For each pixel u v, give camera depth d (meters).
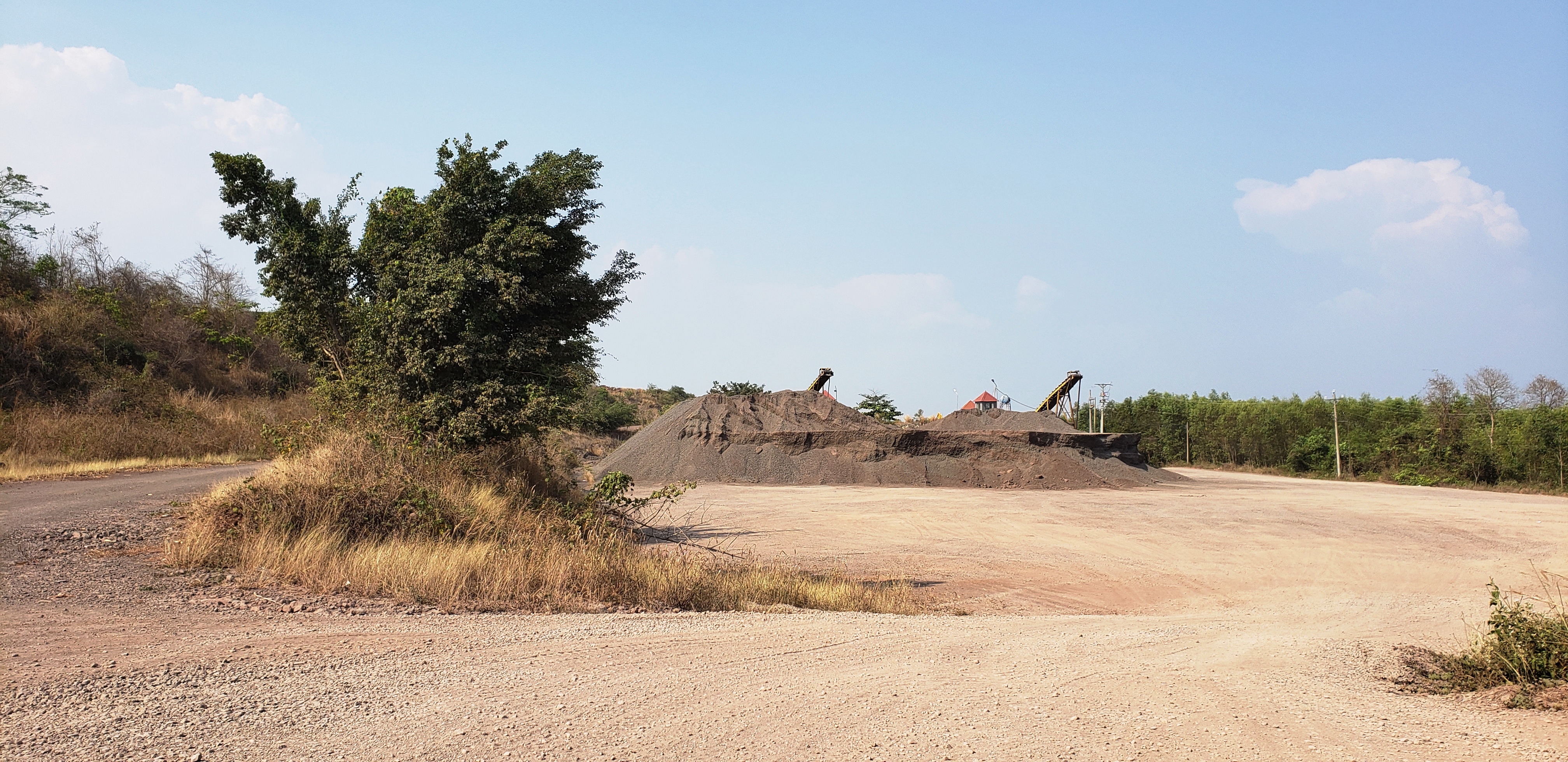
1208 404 80.38
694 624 8.17
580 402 20.22
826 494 34.53
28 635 6.47
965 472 42.44
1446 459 57.53
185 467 25.33
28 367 30.42
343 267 17.14
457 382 16.19
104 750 4.09
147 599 8.25
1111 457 46.97
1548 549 20.67
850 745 4.44
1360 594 13.89
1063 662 6.73
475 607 8.98
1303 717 5.11
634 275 19.05
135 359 38.44
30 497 15.75
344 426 15.55
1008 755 4.30
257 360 47.59
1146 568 17.08
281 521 11.03
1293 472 68.88
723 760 4.17
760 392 78.00
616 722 4.77
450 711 4.91
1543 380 58.00
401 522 11.70
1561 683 5.98
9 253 37.94
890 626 8.39
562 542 12.10
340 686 5.38
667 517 23.78
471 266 15.95
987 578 15.43
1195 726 4.87
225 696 5.06
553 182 17.36
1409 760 4.29
